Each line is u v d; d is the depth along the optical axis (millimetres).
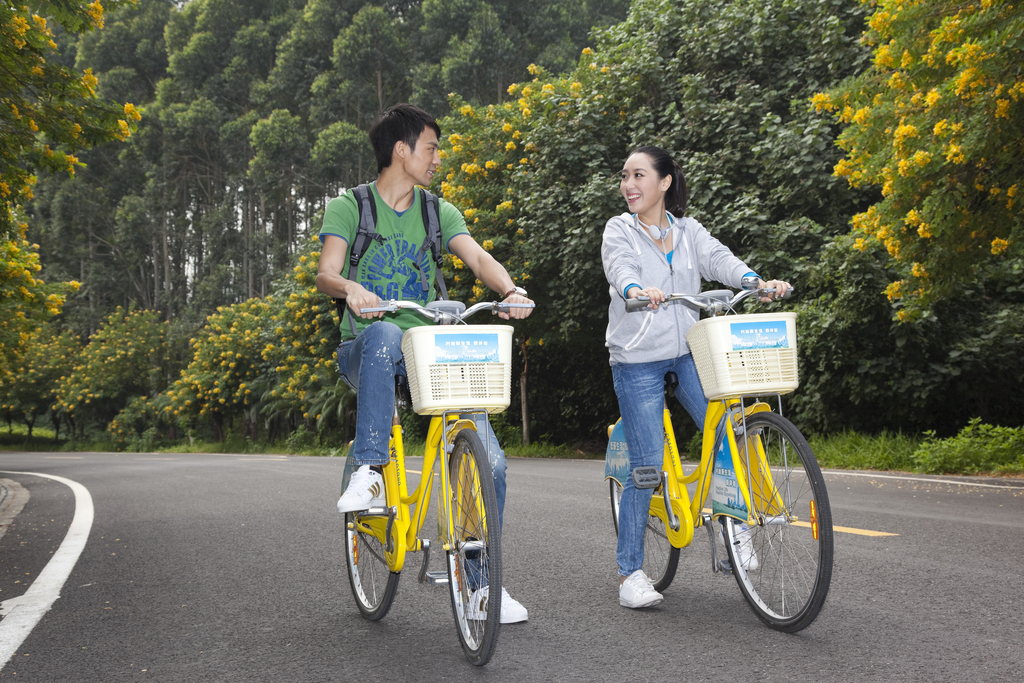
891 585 3730
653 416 3482
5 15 7242
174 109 68438
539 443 18891
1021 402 11656
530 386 19922
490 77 54656
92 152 71500
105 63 78312
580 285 14664
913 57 7629
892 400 11453
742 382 3021
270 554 5219
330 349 28484
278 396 33344
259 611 3770
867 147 8500
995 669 2594
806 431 12352
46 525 7273
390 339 3127
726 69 15078
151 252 69562
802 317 11578
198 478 12180
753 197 12820
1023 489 7094
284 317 30016
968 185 7656
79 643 3318
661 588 3775
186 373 41688
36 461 27719
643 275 3482
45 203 71688
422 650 3082
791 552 3027
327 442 29500
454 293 16469
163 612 3805
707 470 3361
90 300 67375
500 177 17219
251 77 71438
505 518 6191
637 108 15742
